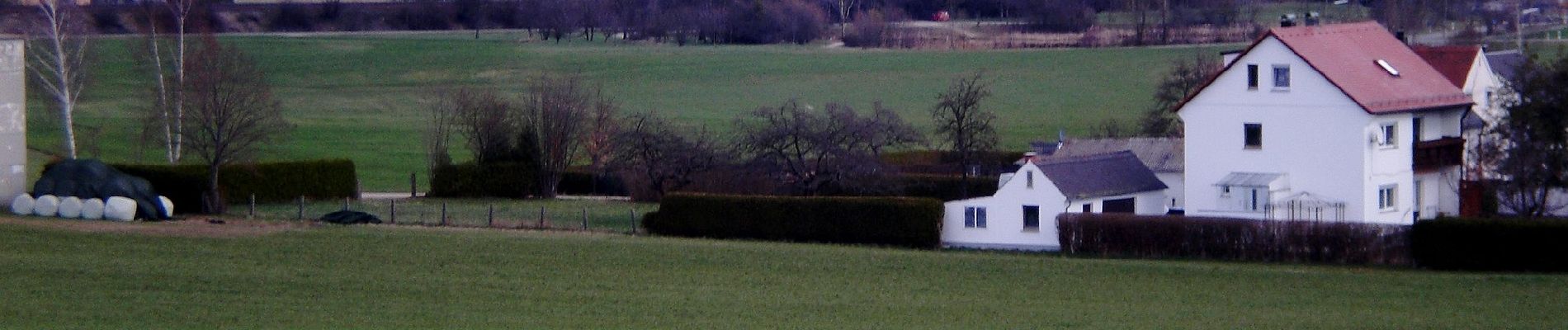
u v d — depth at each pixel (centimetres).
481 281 4584
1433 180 6153
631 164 7244
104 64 12738
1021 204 5659
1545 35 12325
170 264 4750
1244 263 5184
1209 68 9169
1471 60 6431
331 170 7256
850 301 4359
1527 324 4031
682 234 5853
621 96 12756
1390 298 4434
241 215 6362
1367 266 5084
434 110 10044
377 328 3866
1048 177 5619
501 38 16738
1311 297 4462
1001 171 7331
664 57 14988
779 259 5094
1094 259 5281
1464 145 6159
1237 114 5991
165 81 9338
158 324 3878
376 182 8619
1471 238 4928
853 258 5138
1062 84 12500
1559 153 5344
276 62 14312
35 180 7306
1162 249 5350
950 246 5728
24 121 6138
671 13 17112
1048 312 4219
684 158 6906
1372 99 5784
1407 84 6034
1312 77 5828
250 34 16638
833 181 6319
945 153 7419
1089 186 5728
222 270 4681
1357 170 5766
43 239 5122
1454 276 4831
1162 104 10144
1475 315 4159
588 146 8000
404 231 5625
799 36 16325
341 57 14738
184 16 8850
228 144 6719
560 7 17362
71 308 4050
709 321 4028
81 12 9406
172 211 6169
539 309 4172
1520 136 5466
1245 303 4375
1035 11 16262
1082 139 7319
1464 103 6159
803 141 6425
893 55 14638
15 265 4638
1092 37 14662
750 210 5794
